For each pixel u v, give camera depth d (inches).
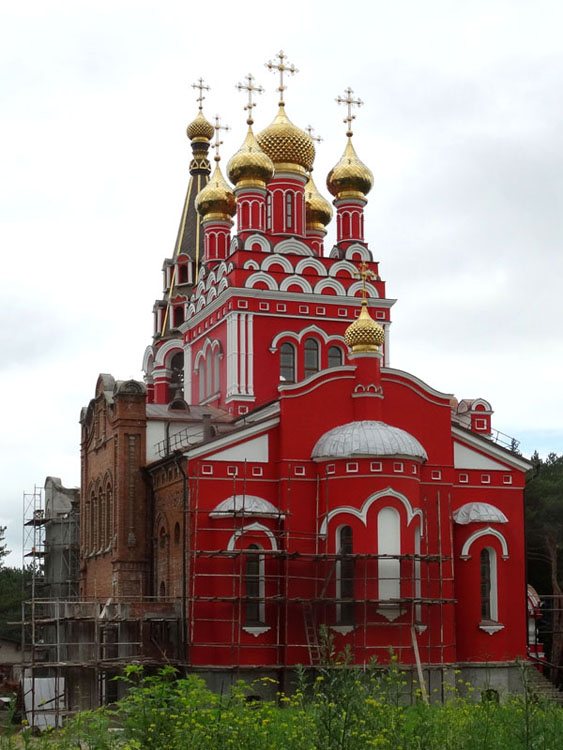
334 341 2522.1
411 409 2166.6
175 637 2043.6
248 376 2429.9
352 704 884.6
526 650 2161.7
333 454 2037.4
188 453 2046.0
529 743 970.1
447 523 2137.1
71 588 2785.4
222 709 1034.1
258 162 2527.1
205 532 2025.1
